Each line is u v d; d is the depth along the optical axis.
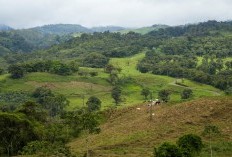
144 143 71.38
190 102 96.50
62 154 67.00
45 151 69.75
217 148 64.75
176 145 55.34
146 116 93.38
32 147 73.19
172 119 86.00
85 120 69.69
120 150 66.62
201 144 58.53
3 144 82.31
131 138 75.69
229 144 67.00
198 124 81.00
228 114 85.00
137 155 60.88
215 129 72.12
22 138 84.06
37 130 87.31
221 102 91.94
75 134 89.12
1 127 82.12
